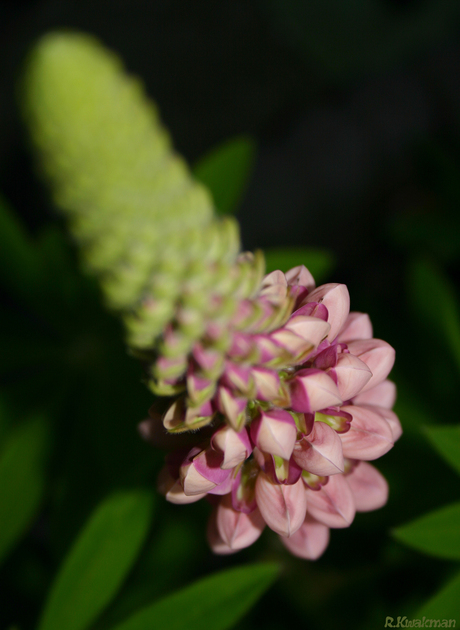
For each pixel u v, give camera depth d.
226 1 1.09
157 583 0.59
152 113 0.43
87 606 0.50
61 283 0.58
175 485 0.47
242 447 0.45
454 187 0.89
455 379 0.65
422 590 0.58
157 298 0.43
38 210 0.98
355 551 0.59
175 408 0.46
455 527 0.50
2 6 1.08
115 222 0.43
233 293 0.44
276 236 1.06
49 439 0.56
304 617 0.59
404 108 1.16
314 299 0.47
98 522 0.51
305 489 0.47
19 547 0.63
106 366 0.58
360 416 0.47
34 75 0.41
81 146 0.42
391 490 0.58
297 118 1.14
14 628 0.51
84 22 1.05
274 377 0.45
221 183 0.58
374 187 1.12
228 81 1.09
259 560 0.58
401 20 1.13
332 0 1.11
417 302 0.61
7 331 0.58
